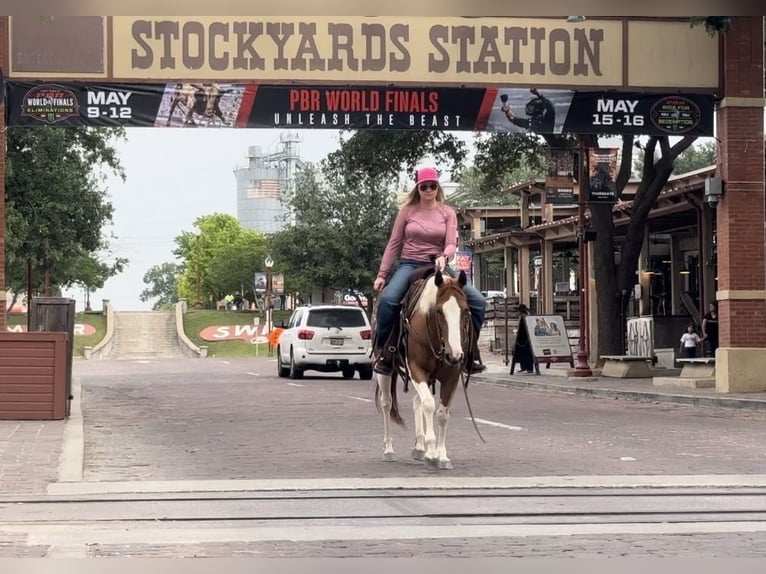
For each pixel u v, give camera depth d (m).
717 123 24.77
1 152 22.70
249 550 7.24
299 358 32.00
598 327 33.62
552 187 30.53
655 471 11.46
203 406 21.31
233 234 130.88
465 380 11.48
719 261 24.50
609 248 33.38
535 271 59.59
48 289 51.41
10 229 35.06
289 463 12.24
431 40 24.11
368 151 34.62
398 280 11.56
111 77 23.41
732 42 24.48
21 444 13.65
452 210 11.72
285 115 23.80
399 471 11.45
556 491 9.96
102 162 38.22
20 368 16.67
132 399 23.59
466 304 10.84
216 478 11.01
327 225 64.75
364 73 23.92
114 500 9.46
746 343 23.92
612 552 7.18
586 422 17.69
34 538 7.63
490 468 11.66
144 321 87.44
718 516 8.60
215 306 133.38
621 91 24.66
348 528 8.07
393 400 12.20
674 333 37.88
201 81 23.58
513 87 24.36
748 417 18.97
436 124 24.14
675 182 35.19
